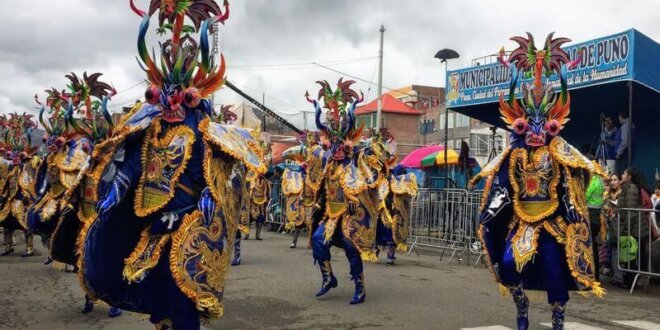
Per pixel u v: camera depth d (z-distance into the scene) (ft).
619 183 30.17
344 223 24.27
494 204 18.33
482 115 49.90
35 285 27.86
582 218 17.60
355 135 24.77
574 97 42.55
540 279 18.93
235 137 14.83
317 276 31.24
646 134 45.44
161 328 14.40
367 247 24.16
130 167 14.15
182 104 14.24
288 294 26.08
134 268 13.88
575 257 17.37
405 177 37.68
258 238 52.80
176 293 13.55
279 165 60.70
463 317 21.70
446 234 41.45
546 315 22.36
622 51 33.60
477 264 36.94
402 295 26.17
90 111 25.41
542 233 18.02
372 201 24.63
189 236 13.50
